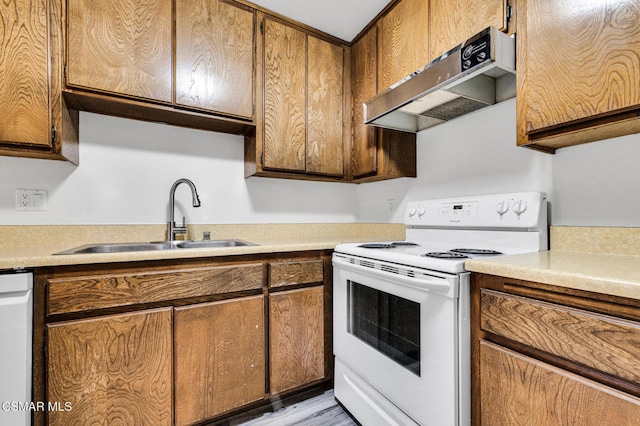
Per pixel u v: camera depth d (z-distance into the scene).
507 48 1.11
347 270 1.48
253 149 1.84
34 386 1.05
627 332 0.66
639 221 1.07
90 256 1.11
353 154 2.09
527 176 1.40
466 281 1.00
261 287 1.46
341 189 2.40
